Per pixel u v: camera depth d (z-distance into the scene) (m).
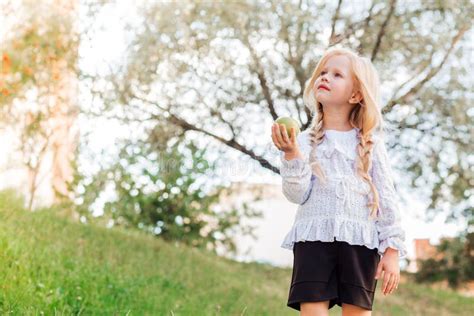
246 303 8.48
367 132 3.36
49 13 9.03
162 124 8.97
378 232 3.32
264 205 14.39
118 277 7.04
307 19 8.27
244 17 8.27
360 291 3.20
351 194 3.27
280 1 8.28
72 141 9.65
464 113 8.70
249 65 8.66
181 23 8.45
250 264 11.88
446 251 13.02
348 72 3.41
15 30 9.05
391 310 10.64
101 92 8.94
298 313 8.65
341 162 3.33
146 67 8.70
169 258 9.45
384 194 3.32
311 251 3.23
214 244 11.89
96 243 8.49
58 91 9.51
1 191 8.95
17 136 9.37
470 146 8.73
